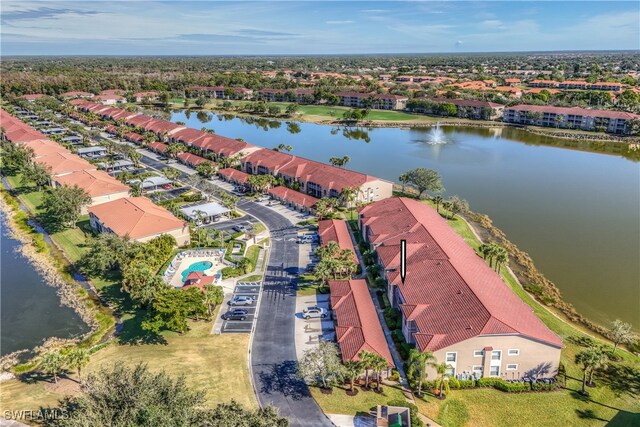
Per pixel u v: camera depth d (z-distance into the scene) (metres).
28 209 122.56
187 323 71.50
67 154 152.88
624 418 53.34
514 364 58.72
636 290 83.69
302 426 51.47
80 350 59.22
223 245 98.38
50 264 92.50
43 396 55.22
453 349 57.75
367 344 60.56
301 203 119.31
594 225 114.31
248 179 131.50
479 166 172.00
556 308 78.19
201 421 41.16
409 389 57.53
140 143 192.12
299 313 73.88
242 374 60.06
